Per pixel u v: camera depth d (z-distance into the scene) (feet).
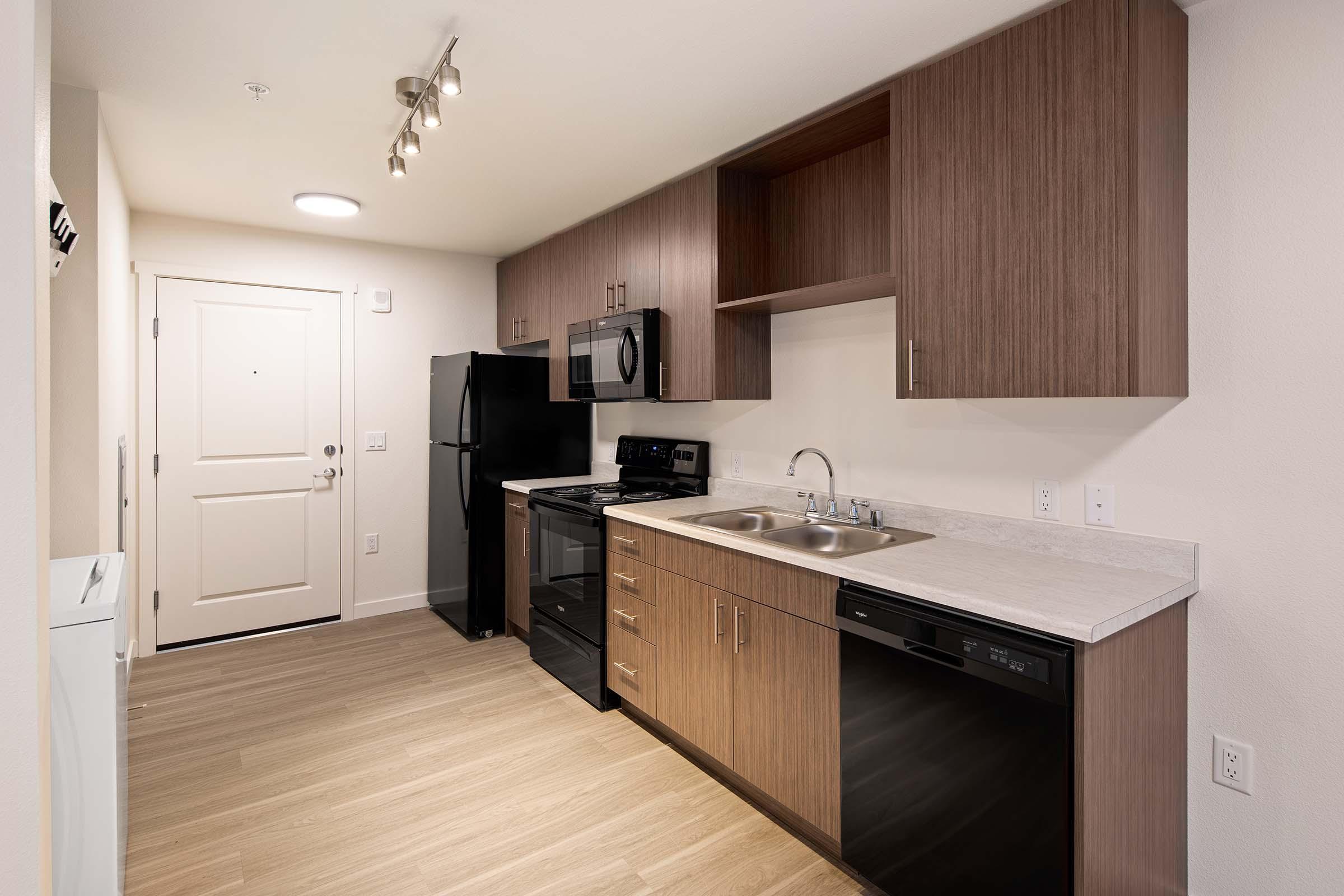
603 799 7.46
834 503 8.32
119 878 5.40
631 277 10.57
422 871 6.27
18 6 3.34
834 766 6.23
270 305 12.62
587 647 9.86
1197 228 5.56
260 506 12.68
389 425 13.96
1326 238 4.99
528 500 11.78
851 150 8.27
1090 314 5.24
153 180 9.76
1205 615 5.58
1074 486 6.35
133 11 5.67
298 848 6.60
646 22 5.90
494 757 8.35
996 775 4.83
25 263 3.37
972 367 6.01
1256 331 5.30
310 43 6.18
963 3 5.63
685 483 10.90
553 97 7.28
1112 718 4.71
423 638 12.63
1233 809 5.47
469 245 13.76
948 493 7.39
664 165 9.25
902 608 5.51
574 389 11.77
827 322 8.70
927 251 6.35
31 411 3.40
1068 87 5.35
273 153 8.77
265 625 12.80
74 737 4.98
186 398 11.91
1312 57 5.02
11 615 3.36
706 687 7.77
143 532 11.59
